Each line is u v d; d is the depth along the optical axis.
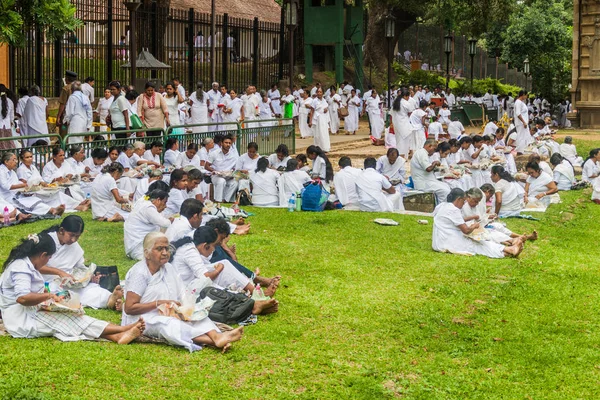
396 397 6.04
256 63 29.33
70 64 24.02
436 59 50.31
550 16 46.00
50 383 5.91
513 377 6.52
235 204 12.70
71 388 5.84
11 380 5.87
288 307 8.05
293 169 13.95
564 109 36.75
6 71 20.27
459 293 8.73
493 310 8.26
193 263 7.52
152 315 6.90
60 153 12.32
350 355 6.82
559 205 14.98
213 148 14.35
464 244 10.59
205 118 20.39
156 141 13.63
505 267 9.93
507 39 46.34
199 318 6.85
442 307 8.23
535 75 45.66
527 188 14.72
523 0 47.81
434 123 22.42
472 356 6.96
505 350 7.12
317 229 11.80
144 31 24.66
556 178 17.20
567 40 46.16
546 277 9.65
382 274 9.41
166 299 6.98
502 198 13.34
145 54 20.56
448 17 36.31
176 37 29.98
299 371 6.40
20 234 10.59
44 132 16.61
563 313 8.23
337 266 9.67
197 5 35.88
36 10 12.98
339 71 33.47
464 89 40.28
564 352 7.09
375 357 6.80
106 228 11.05
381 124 25.27
